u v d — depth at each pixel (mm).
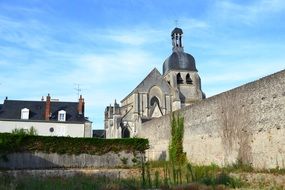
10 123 49219
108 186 15969
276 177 17562
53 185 15961
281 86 20578
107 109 73125
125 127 60500
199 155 29328
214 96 27594
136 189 15844
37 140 30188
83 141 31922
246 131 23422
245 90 23844
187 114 31797
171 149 32875
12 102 52344
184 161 30562
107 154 32531
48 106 50688
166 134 35875
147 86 63844
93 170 27250
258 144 22188
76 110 52875
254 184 16469
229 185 16141
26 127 49219
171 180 18734
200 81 74625
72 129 50125
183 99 70438
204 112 28938
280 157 20234
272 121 21094
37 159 29953
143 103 62688
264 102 21922
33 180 17188
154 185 17125
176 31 75938
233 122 24859
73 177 20844
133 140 33469
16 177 19484
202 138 28984
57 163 30734
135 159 33031
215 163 26750
